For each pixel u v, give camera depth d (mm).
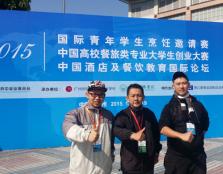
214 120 10945
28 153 9188
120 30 10156
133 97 4105
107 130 3973
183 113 4375
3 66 9359
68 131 3734
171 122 4387
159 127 4297
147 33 10359
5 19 9359
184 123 4359
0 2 16156
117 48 10133
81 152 3854
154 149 4113
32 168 7867
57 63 9703
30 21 9516
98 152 3879
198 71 10773
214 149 9547
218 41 10953
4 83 9367
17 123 9492
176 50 10594
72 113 3914
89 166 3850
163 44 10492
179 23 10617
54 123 9727
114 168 7730
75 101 9828
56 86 9703
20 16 9445
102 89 3918
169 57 10531
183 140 4238
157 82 10422
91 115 3945
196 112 4422
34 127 9609
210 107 10883
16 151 9391
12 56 9406
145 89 10328
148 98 10336
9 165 8125
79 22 9852
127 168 4062
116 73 10117
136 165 4051
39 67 9586
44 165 8094
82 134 3650
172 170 4465
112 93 10070
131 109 4141
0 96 9359
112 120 4059
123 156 4113
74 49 9820
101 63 10016
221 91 10984
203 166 4430
